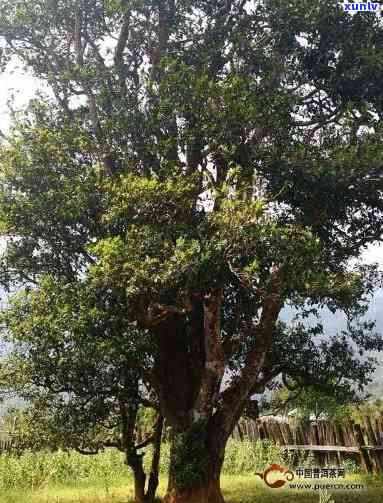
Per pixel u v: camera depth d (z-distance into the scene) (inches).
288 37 472.1
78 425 436.1
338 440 708.0
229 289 478.0
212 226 394.3
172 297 409.1
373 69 460.8
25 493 545.6
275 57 467.2
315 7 450.6
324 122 492.7
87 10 512.4
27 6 509.4
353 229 495.5
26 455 633.6
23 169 429.1
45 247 456.8
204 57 471.8
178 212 411.5
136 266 370.0
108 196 418.3
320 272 391.2
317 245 384.2
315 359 533.3
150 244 385.7
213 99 420.8
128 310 408.2
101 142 461.4
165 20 505.0
